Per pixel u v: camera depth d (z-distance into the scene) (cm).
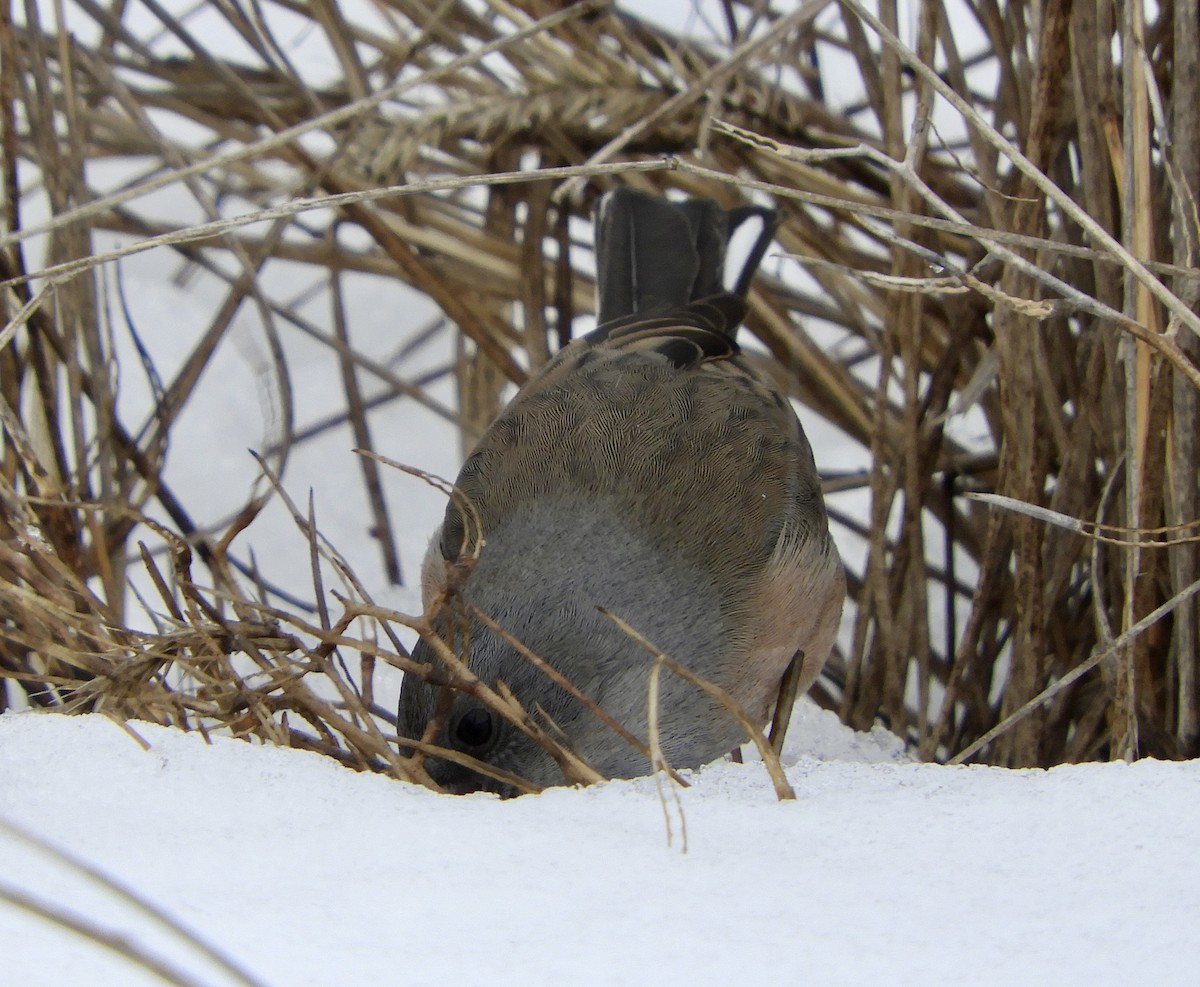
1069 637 788
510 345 1079
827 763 485
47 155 759
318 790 429
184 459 1075
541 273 963
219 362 1144
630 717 609
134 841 378
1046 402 743
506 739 562
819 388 992
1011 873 364
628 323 827
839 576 745
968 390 763
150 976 288
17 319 595
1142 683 670
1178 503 649
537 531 652
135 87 1003
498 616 604
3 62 737
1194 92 662
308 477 1102
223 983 291
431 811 412
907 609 816
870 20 588
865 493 1116
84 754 445
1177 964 316
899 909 343
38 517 678
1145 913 340
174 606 606
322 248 1023
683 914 336
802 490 724
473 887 348
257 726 525
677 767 633
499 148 966
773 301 980
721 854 376
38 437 761
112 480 796
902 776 463
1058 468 834
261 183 1001
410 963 305
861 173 978
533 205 967
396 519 1077
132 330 808
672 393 734
